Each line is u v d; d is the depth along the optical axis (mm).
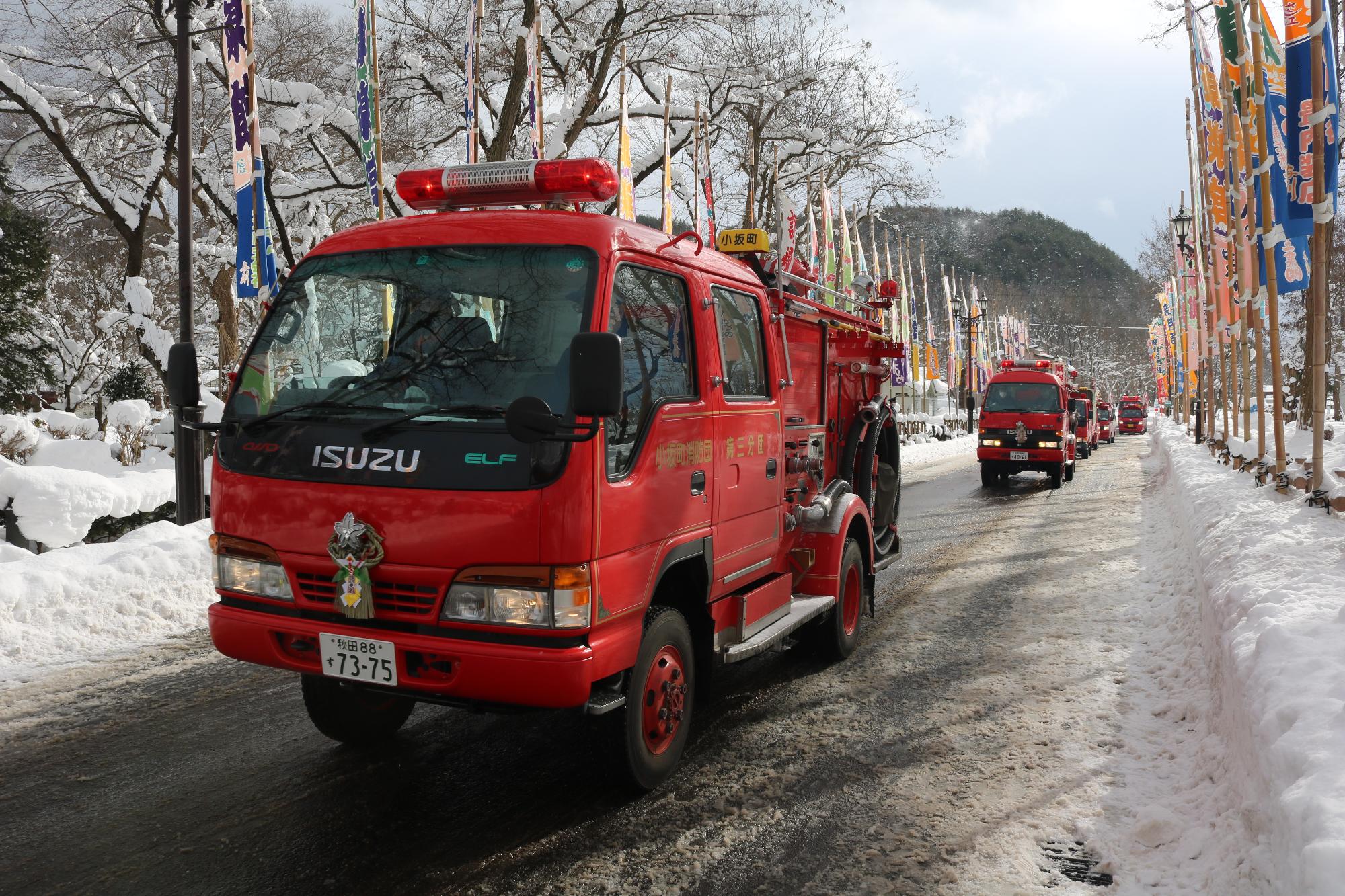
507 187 4547
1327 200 8312
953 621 7660
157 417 18688
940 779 4465
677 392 4258
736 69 24656
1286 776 3102
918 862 3672
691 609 4641
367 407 3750
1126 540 11695
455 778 4453
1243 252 13086
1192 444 23344
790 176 30219
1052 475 19141
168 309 32812
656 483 3971
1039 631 7246
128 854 3705
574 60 22188
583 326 3637
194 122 20609
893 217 36812
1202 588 7105
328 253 4164
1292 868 2627
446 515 3492
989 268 190000
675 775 4523
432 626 3561
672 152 23766
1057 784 4363
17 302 20141
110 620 6992
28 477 9016
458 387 3664
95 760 4668
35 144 21031
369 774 4500
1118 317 128500
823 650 6367
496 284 3812
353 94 20797
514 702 3490
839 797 4281
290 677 6023
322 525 3680
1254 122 10406
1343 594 5125
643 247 4090
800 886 3504
